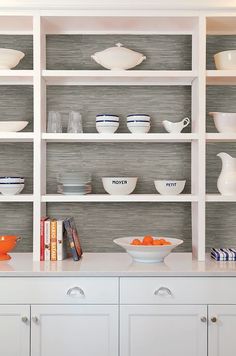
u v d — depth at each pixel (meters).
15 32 3.05
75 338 2.51
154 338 2.51
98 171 3.09
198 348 2.51
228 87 3.07
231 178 2.80
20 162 3.08
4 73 2.75
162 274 2.50
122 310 2.50
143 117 2.79
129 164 3.09
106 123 2.80
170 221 3.08
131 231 3.09
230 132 2.79
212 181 3.09
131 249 2.67
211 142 3.09
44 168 2.96
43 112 2.90
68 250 2.91
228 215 3.08
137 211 3.08
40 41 2.75
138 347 2.51
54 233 2.78
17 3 2.68
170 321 2.51
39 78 2.75
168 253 2.71
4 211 3.08
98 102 3.09
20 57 2.85
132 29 3.02
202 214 2.76
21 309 2.50
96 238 3.09
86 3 2.69
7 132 2.76
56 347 2.51
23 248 3.08
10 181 2.77
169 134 2.77
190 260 2.80
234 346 2.51
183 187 2.83
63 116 3.08
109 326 2.51
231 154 3.09
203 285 2.51
